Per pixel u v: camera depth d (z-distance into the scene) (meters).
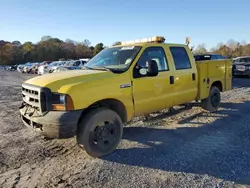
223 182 3.12
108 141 4.03
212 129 5.31
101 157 3.95
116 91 4.04
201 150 4.17
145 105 4.55
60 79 3.71
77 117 3.53
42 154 4.10
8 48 69.00
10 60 66.12
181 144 4.46
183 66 5.42
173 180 3.19
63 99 3.48
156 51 4.86
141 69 4.32
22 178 3.32
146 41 5.38
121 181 3.19
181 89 5.33
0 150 4.26
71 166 3.65
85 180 3.23
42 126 3.56
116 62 4.59
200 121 5.94
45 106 3.53
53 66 21.48
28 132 5.23
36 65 29.88
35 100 3.67
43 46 73.06
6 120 6.23
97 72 4.11
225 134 4.98
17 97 10.12
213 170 3.44
